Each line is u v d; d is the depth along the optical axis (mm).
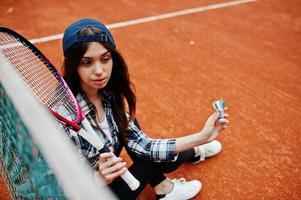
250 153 2582
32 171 817
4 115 906
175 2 5746
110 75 1610
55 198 777
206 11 5383
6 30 1562
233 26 4871
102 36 1470
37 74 1628
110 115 1744
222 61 3941
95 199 607
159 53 4082
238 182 2332
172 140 1823
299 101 3230
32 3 5531
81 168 636
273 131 2814
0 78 785
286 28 4859
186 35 4566
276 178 2357
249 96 3291
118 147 1817
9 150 1062
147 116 2988
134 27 4773
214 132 1763
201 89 3398
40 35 4488
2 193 2139
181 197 2105
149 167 1872
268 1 5855
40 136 632
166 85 3453
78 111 1498
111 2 5672
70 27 1488
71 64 1493
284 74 3689
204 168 2447
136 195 1848
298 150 2617
